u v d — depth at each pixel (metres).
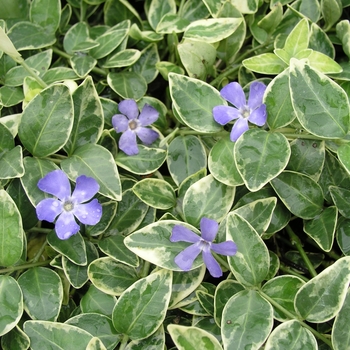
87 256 0.34
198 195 0.34
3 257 0.32
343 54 0.41
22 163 0.32
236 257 0.32
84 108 0.35
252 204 0.33
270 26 0.39
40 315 0.32
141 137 0.36
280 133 0.33
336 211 0.34
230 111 0.34
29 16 0.41
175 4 0.41
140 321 0.32
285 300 0.32
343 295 0.30
